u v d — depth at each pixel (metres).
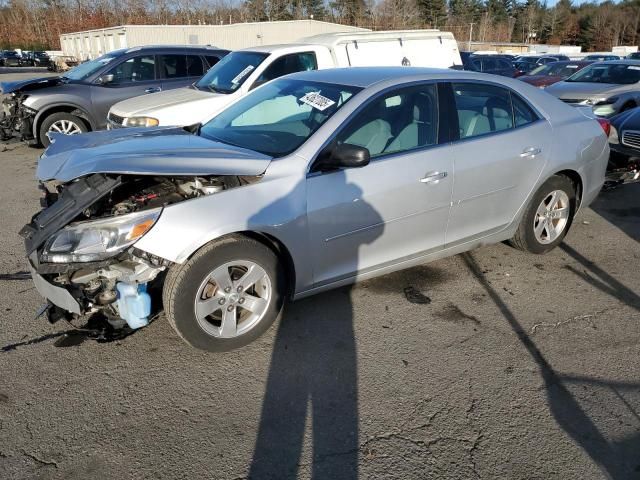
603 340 3.39
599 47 84.75
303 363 3.11
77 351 3.20
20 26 66.25
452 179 3.76
